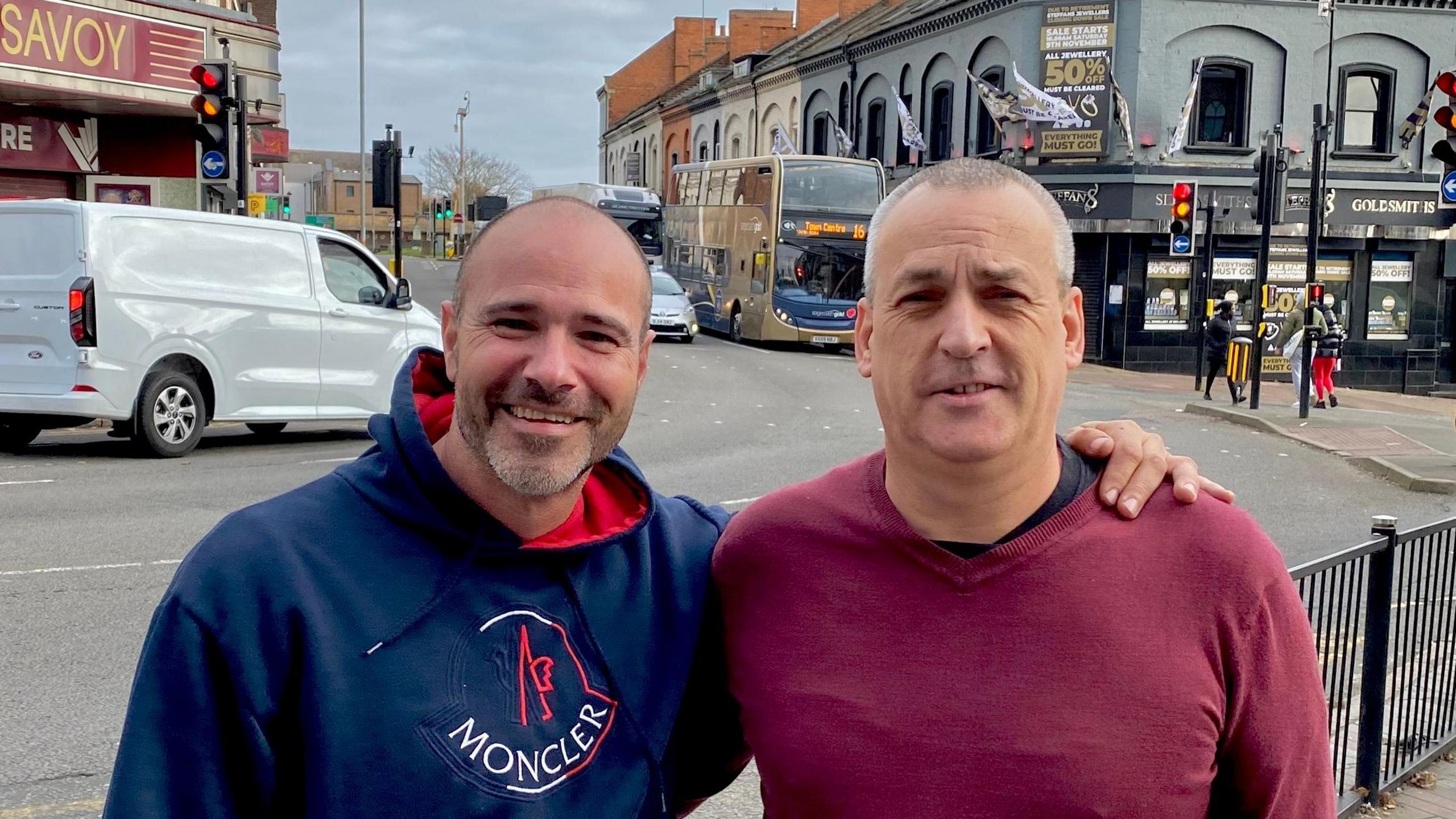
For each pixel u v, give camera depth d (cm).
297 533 173
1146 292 2634
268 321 1155
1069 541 185
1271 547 188
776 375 2208
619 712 185
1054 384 191
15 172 1756
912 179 200
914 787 180
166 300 1084
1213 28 2627
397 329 1262
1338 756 407
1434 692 473
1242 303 2670
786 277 2694
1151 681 178
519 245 180
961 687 181
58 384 1038
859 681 187
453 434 187
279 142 2664
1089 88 2614
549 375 173
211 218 1124
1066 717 177
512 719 174
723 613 204
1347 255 2711
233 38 1881
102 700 500
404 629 171
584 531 190
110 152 1855
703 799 217
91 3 1616
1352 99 2708
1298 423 1611
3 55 1509
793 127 4062
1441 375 2772
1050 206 195
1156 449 197
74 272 1027
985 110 2875
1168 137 2620
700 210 3278
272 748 168
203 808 163
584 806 178
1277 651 183
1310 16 2653
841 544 194
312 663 166
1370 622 418
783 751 189
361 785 166
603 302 180
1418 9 2686
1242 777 185
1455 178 1086
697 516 218
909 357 189
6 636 581
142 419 1077
